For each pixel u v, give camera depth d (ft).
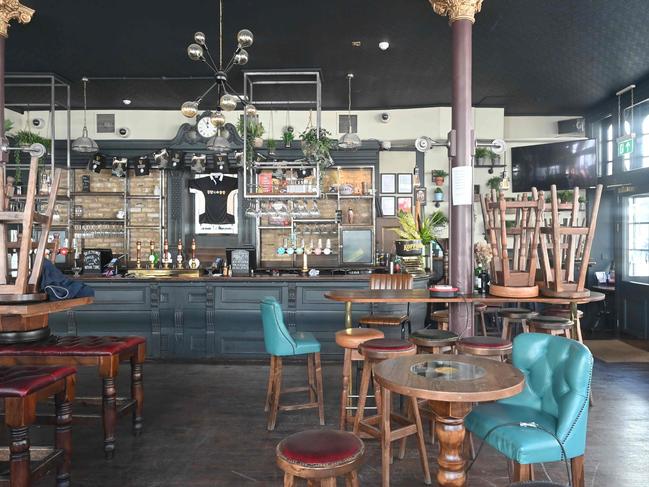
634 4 16.46
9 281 11.60
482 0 15.14
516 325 22.82
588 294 12.56
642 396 15.51
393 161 29.55
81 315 21.06
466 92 14.06
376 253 29.07
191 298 20.94
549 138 29.43
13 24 18.17
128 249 29.35
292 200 25.02
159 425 13.19
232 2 16.55
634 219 25.35
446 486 7.58
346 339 11.93
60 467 9.48
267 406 14.21
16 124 29.32
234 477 10.21
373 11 17.22
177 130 29.53
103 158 28.04
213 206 29.66
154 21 17.98
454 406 7.55
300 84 24.89
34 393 8.38
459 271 14.08
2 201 11.10
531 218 14.46
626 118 25.50
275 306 12.84
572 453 7.26
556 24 17.95
